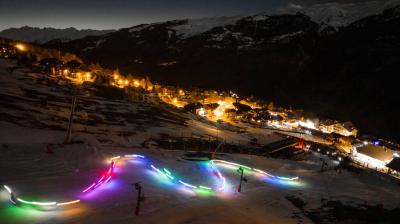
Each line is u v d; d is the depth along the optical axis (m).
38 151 27.86
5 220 16.61
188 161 35.19
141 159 32.16
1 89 55.19
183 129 64.44
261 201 26.44
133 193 22.67
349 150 96.00
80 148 29.94
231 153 47.25
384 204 30.02
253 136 81.81
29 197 19.38
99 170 26.27
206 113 103.19
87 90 76.88
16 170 23.12
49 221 17.20
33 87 63.97
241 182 29.08
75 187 22.08
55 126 42.03
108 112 61.66
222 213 22.20
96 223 17.72
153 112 74.38
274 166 42.41
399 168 70.25
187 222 19.77
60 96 63.00
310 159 61.00
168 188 25.44
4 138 30.77
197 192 25.88
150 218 19.39
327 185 35.94
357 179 42.09
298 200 27.92
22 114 43.97
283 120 124.62
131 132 50.78
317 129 129.00
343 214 25.22
